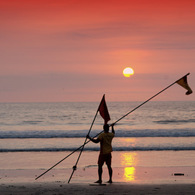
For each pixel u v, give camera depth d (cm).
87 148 3875
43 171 2548
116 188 1667
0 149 3841
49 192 1576
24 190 1634
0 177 2298
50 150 3822
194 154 3462
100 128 7612
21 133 5678
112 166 2764
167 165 2812
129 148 3859
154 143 4356
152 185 1750
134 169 2598
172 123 9062
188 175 2334
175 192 1562
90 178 2234
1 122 10044
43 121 10375
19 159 3206
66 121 10362
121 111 15900
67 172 2497
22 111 16412
